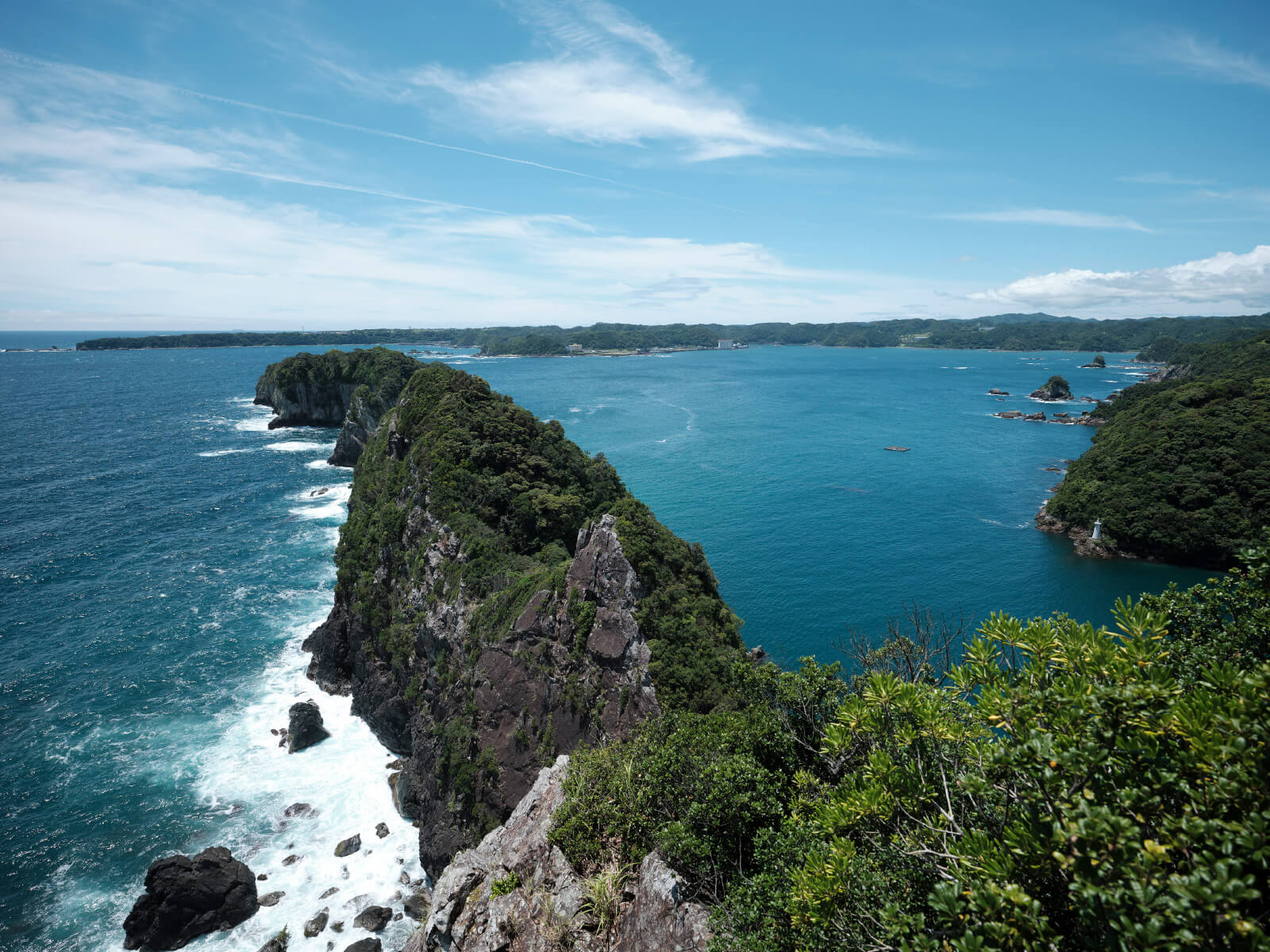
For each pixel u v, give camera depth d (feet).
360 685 222.07
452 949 74.23
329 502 410.72
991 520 386.93
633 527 174.60
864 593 284.41
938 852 40.11
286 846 160.45
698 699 142.31
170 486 431.84
